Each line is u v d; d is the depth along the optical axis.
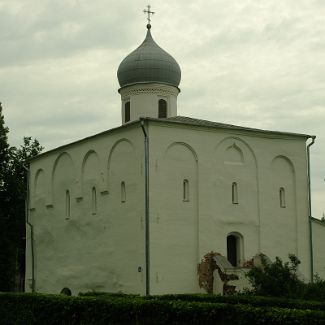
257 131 39.97
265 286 29.81
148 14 48.44
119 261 37.66
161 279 35.25
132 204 36.88
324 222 41.75
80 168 42.69
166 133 36.69
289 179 41.09
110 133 39.47
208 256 36.88
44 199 47.47
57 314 25.08
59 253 44.69
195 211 36.97
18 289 62.44
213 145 38.22
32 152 63.00
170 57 46.78
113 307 22.67
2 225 54.09
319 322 17.70
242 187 38.97
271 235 39.53
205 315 20.09
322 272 41.16
